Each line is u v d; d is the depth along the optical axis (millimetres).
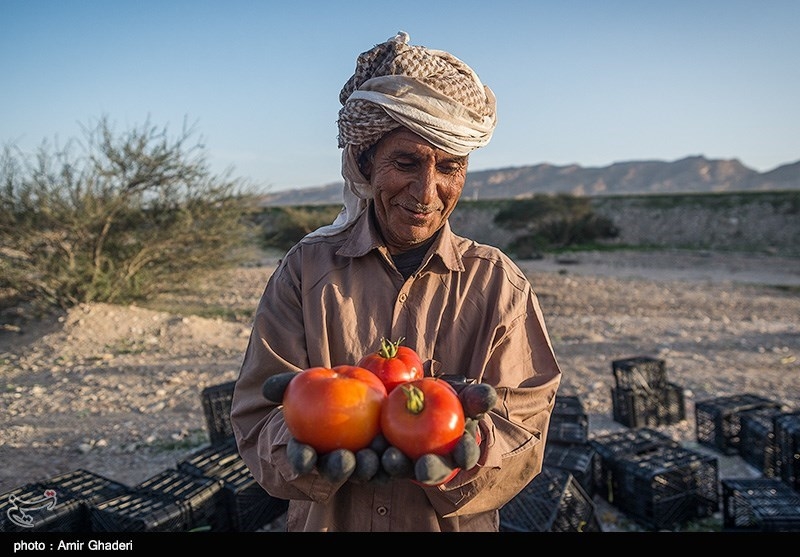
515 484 1771
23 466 6172
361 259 1926
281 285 1948
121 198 12891
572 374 8969
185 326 12117
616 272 22953
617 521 5371
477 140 1805
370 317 1864
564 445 5824
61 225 12422
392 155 1777
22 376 9516
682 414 7348
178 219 13547
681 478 5324
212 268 14656
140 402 8023
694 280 20250
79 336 11555
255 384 1854
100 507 4484
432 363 1824
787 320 12992
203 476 5004
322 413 1312
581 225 36500
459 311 1880
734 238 35719
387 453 1305
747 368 9180
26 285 12711
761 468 6055
